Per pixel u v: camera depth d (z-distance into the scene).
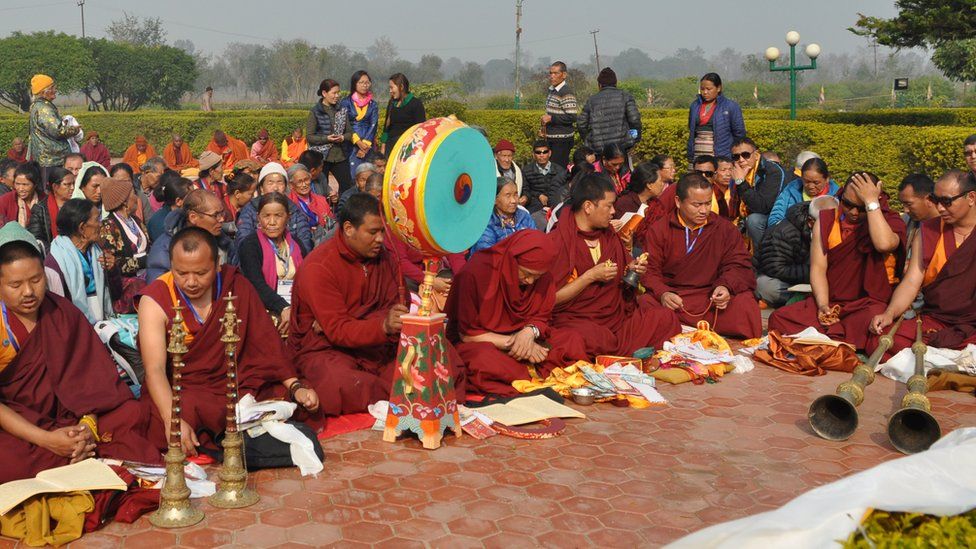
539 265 6.75
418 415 5.71
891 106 64.38
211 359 5.61
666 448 5.77
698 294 8.52
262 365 5.84
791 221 9.49
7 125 33.81
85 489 4.48
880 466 3.26
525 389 6.75
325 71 105.12
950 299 7.36
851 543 2.84
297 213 9.51
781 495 5.05
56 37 59.88
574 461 5.54
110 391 5.29
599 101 13.66
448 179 5.49
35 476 4.84
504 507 4.86
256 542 4.44
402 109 13.88
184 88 69.50
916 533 3.11
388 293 6.70
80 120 36.94
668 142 18.88
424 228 5.45
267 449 5.34
